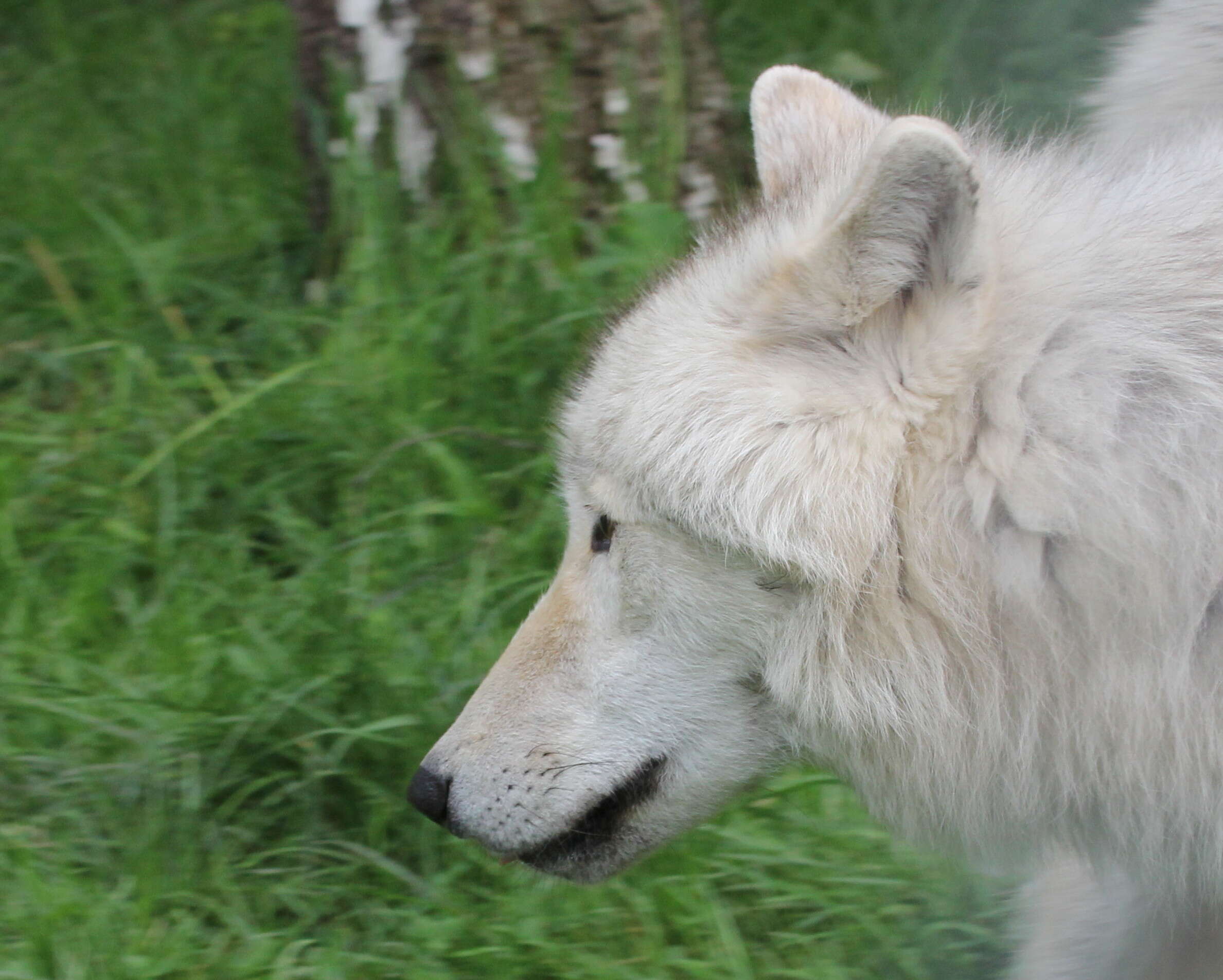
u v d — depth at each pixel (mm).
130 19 13242
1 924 5602
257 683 6504
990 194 4422
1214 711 4191
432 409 7895
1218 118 5352
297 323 8719
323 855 6191
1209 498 4047
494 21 8531
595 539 4699
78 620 7027
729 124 9242
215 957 5609
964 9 11109
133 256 9008
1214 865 4434
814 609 4316
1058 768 4406
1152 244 4273
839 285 4148
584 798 4754
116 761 6289
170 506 7539
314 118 9078
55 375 8633
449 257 8602
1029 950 5422
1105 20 10898
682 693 4645
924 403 4156
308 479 7801
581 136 8727
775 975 5820
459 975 5676
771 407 4234
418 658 6621
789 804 6379
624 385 4500
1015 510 4109
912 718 4383
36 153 10969
